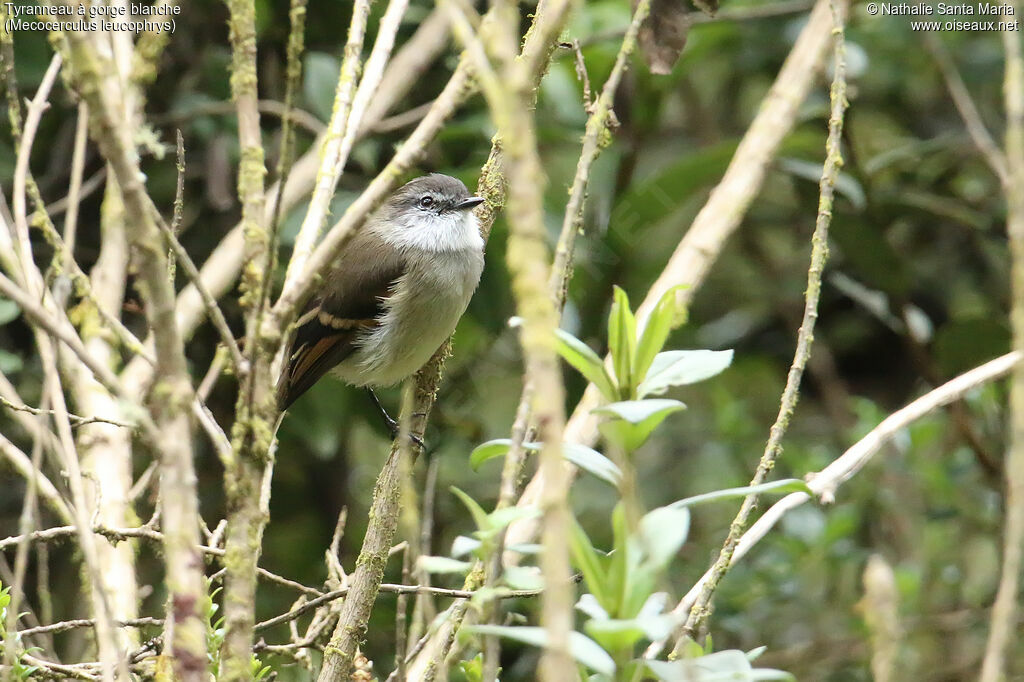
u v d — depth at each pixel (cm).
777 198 1426
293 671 845
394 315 1029
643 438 409
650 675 418
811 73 905
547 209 1134
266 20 1081
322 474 1238
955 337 1182
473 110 1158
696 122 1427
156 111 1116
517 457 425
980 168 1327
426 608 451
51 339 532
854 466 562
